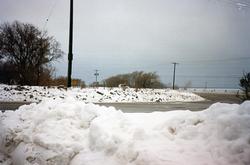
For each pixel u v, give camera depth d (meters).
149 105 16.47
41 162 4.50
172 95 29.25
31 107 7.31
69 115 5.83
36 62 34.88
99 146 4.43
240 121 3.98
